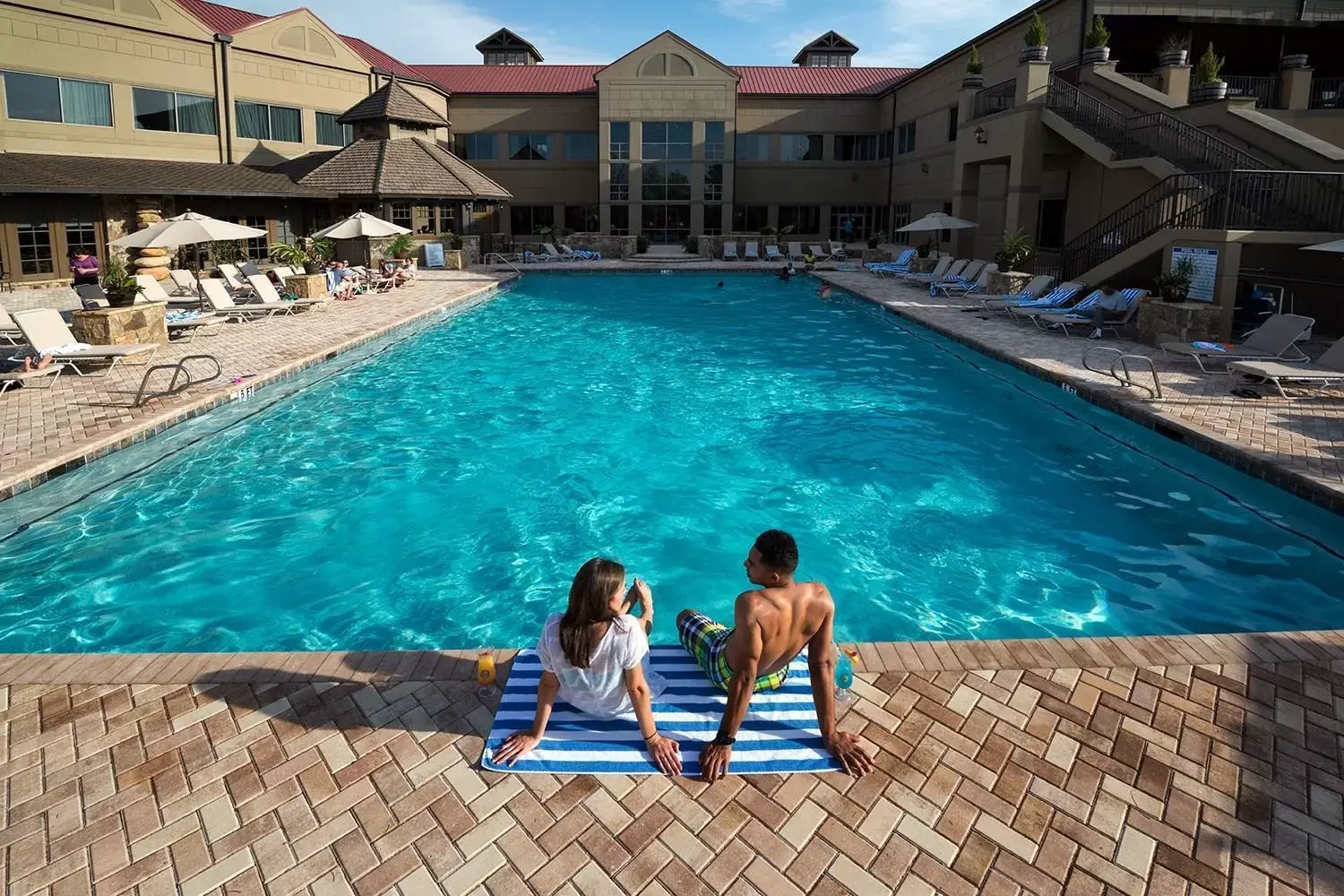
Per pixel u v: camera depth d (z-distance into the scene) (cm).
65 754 404
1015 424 1173
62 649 612
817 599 392
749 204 4591
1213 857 345
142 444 977
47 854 344
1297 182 1644
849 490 926
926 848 349
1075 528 821
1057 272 2238
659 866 339
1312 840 353
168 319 1622
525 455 1041
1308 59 2784
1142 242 1727
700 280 3133
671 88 4203
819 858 344
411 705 441
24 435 938
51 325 1302
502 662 480
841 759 396
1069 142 2361
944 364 1580
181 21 3052
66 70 2723
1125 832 357
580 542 798
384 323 1830
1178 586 703
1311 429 966
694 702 445
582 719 428
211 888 327
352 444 1077
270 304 1911
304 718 431
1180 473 969
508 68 4769
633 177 4284
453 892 326
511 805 371
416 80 4022
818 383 1424
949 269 2675
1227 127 1925
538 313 2283
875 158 4553
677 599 689
